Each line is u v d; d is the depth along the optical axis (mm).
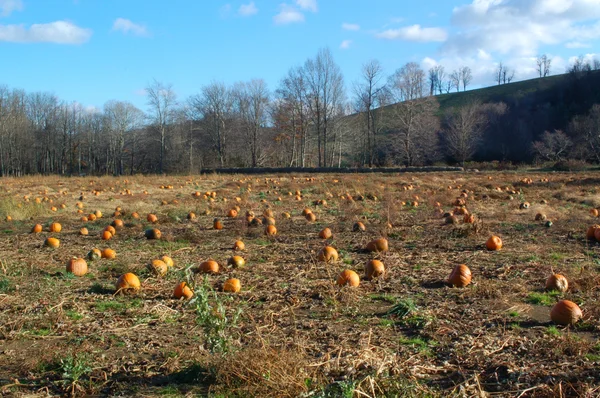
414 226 12898
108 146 70938
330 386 4055
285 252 10078
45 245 11148
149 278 7980
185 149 64062
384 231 11797
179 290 6961
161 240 11820
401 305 6148
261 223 13898
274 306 6527
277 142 66062
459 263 8727
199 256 9828
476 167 52250
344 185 25812
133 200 20828
